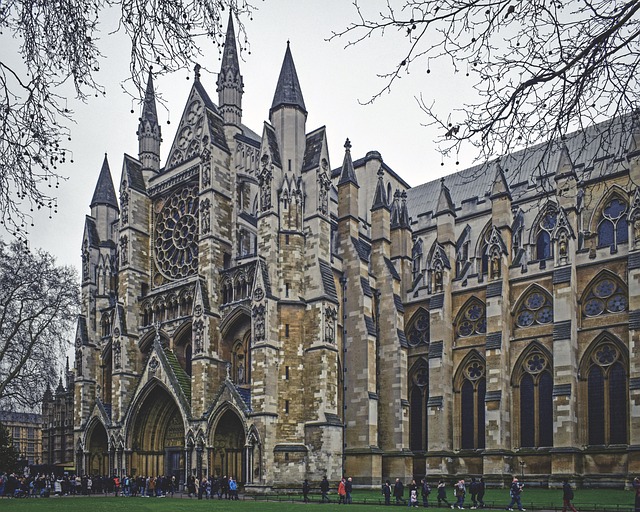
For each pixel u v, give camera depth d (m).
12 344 65.38
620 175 64.50
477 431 68.19
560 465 58.44
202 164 70.62
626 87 10.82
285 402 60.06
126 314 74.25
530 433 64.00
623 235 65.25
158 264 77.06
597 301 62.34
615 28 10.28
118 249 79.00
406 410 69.50
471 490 47.28
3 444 76.75
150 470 69.00
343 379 67.69
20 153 13.20
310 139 68.19
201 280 67.06
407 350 72.06
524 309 67.19
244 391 63.16
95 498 58.00
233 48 75.81
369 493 60.50
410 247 79.00
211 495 56.94
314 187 65.50
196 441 62.16
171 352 69.81
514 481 45.47
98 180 88.12
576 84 10.95
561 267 63.38
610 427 59.09
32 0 12.14
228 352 66.75
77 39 12.49
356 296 68.88
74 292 66.56
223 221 69.81
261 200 64.81
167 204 77.75
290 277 63.09
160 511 39.50
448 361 70.50
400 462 67.25
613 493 52.28
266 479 57.50
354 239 70.94
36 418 165.62
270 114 68.81
